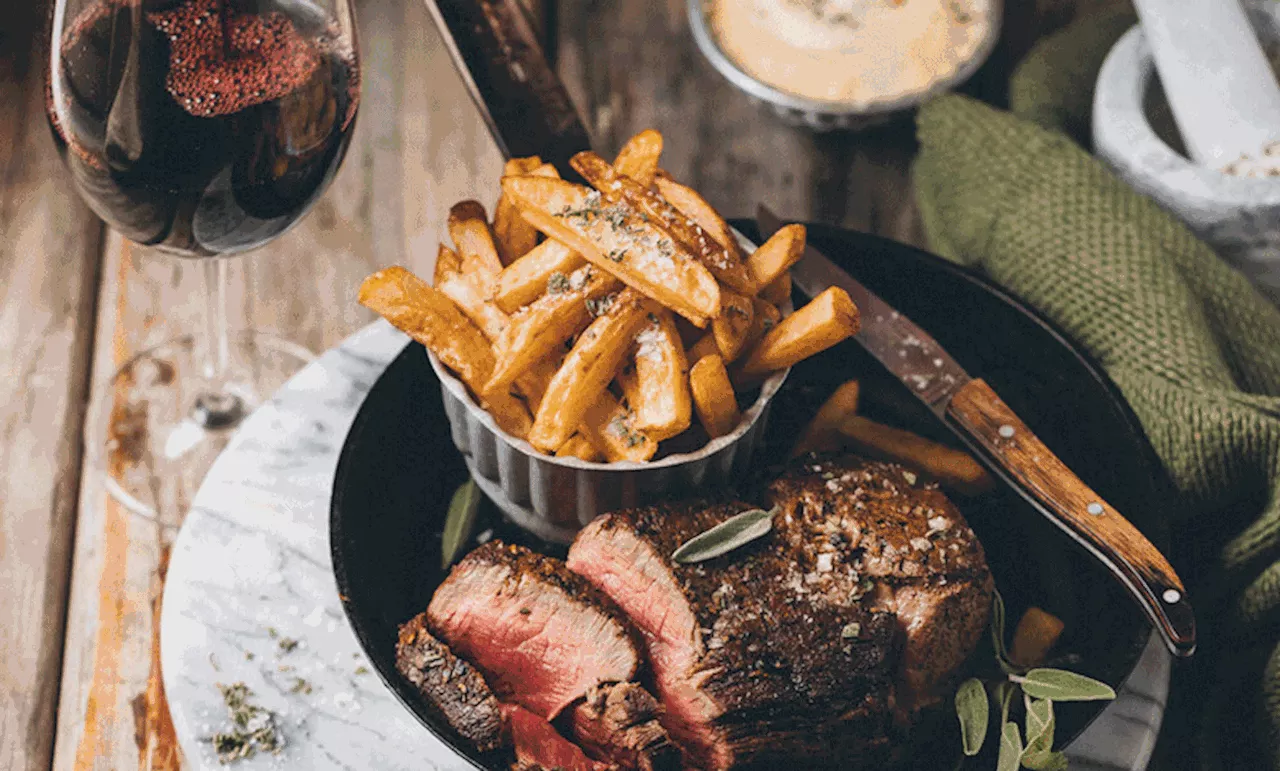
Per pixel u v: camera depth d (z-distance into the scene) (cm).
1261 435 64
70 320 77
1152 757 65
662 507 58
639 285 56
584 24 86
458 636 58
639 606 57
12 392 74
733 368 59
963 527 59
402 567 63
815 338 57
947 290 68
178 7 57
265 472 67
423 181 82
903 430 65
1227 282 68
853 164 82
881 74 80
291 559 65
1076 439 65
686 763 56
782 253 58
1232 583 65
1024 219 70
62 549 70
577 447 58
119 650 66
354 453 63
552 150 68
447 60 86
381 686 61
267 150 58
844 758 56
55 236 79
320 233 80
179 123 56
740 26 82
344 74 59
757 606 56
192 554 65
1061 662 59
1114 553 58
